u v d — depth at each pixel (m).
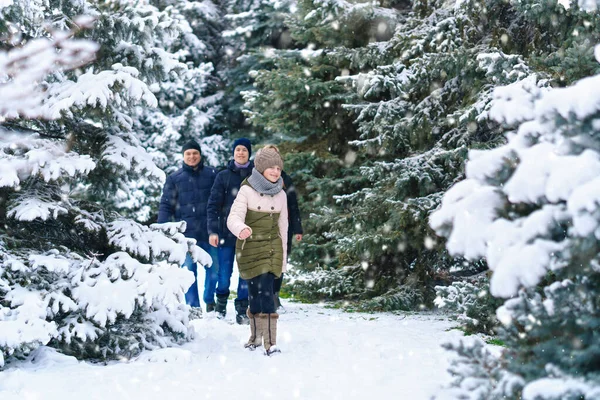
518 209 3.50
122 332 6.78
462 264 10.79
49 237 7.31
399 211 10.42
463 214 3.48
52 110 6.69
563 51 8.18
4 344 5.60
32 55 5.76
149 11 7.97
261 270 6.74
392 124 11.52
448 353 6.39
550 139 3.50
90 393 5.09
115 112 7.57
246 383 5.42
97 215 7.27
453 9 10.84
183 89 25.69
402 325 8.69
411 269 11.59
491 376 3.56
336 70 15.52
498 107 3.88
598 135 3.33
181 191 9.75
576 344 3.41
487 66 8.01
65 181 7.28
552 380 3.12
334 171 15.31
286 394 5.02
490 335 7.44
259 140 24.42
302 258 14.25
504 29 10.02
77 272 6.59
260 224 6.83
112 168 7.50
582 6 6.03
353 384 5.31
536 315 3.46
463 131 10.54
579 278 3.46
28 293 6.25
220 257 9.48
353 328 8.38
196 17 27.30
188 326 7.39
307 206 15.14
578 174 3.07
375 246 10.93
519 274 3.09
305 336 7.63
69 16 7.62
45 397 4.96
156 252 7.02
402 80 10.66
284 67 16.47
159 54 8.11
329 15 13.80
